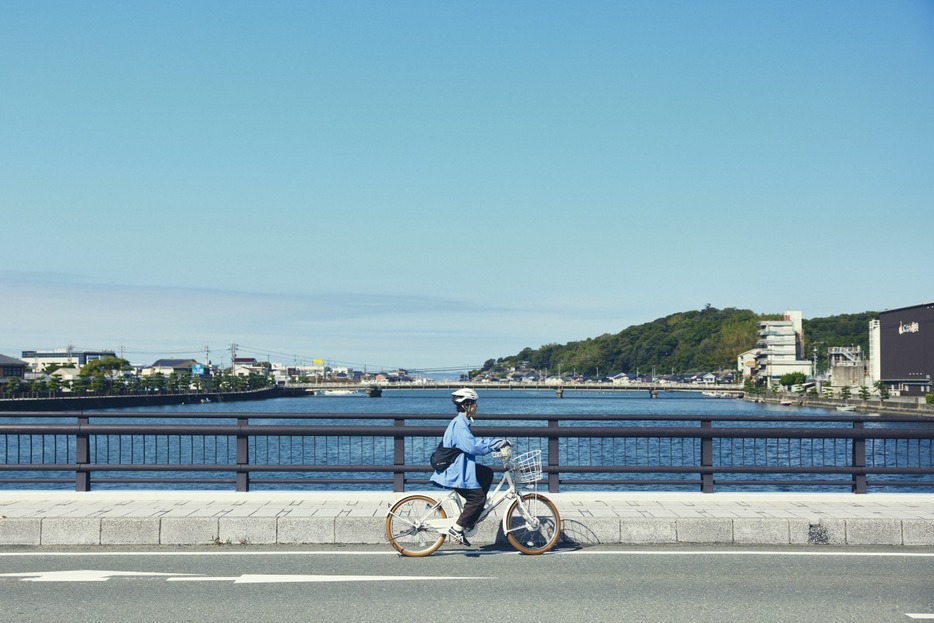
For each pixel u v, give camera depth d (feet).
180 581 27.17
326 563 29.89
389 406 541.75
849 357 517.96
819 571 28.68
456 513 31.45
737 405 552.82
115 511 34.91
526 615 23.26
